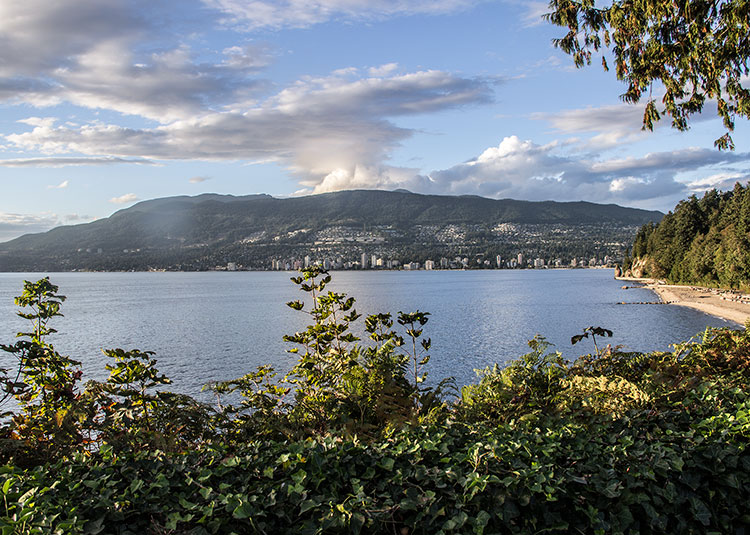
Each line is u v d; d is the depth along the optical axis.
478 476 2.83
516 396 4.52
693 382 4.69
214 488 2.93
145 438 3.68
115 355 4.22
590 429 3.86
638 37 8.30
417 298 90.94
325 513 2.70
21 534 2.32
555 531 2.88
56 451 3.66
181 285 171.12
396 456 3.17
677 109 8.80
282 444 3.51
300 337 5.43
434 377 25.25
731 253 75.75
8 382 4.20
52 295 4.58
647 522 3.01
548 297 90.62
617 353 5.65
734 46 7.61
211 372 28.86
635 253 161.50
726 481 3.13
